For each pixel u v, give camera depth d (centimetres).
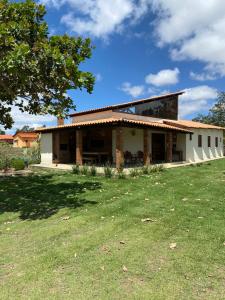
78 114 2462
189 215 691
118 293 370
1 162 1855
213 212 714
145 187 1100
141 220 663
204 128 2584
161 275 411
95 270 431
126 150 2188
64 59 805
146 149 1827
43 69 824
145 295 363
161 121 2533
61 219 707
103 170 1622
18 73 780
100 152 2159
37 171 1748
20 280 410
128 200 876
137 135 2295
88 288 384
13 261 475
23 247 535
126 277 409
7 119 1226
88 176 1441
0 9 880
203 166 1936
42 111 981
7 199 955
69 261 462
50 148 2345
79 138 1916
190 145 2448
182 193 969
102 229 609
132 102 2300
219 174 1483
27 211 801
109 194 980
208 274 410
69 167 1920
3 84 927
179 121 2720
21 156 2344
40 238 577
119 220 670
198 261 449
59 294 372
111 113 2195
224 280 395
